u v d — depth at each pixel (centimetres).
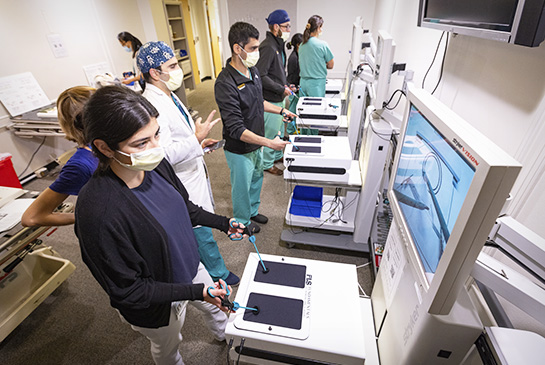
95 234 68
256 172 215
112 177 74
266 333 83
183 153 122
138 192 81
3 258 118
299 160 169
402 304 85
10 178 261
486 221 49
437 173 68
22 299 167
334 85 364
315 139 188
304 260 105
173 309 100
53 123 285
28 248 141
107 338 154
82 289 183
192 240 102
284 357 85
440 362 74
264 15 536
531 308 61
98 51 399
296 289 95
